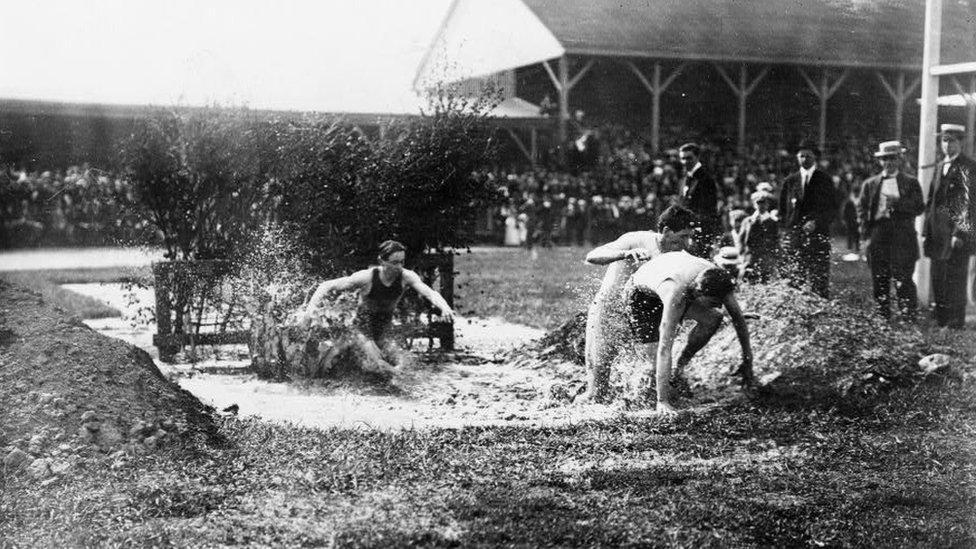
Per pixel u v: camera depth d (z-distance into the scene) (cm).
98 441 611
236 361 1043
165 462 598
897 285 1321
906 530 488
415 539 468
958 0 2938
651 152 3453
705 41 3428
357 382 899
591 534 477
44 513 510
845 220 2381
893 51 3581
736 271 1036
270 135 1118
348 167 1123
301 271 1095
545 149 3616
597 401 821
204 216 1118
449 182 1120
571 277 2072
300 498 536
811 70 3694
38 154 2709
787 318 897
